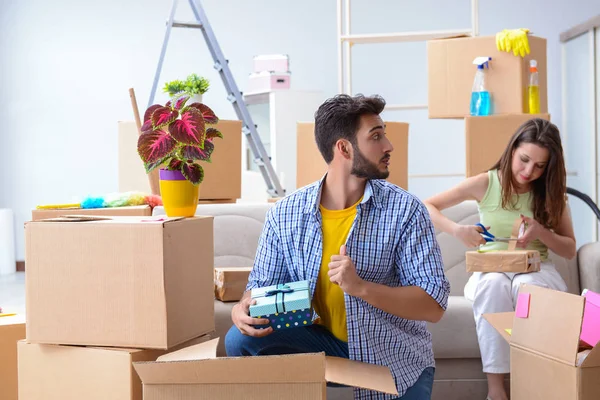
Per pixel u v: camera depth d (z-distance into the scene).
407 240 1.98
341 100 1.99
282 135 6.03
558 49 6.55
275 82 6.14
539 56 3.63
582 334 2.11
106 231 2.07
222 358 1.66
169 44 7.14
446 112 3.62
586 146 5.72
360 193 2.05
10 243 7.12
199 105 2.41
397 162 3.48
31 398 2.16
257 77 6.25
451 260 3.10
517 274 2.67
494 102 3.53
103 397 2.06
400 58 6.80
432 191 6.71
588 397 1.94
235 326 2.10
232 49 7.07
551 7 6.61
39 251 2.12
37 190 7.32
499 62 3.52
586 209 5.71
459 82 3.59
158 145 2.27
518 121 3.36
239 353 2.06
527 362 2.14
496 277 2.65
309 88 7.01
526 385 2.15
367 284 1.88
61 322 2.11
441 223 2.78
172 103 2.36
